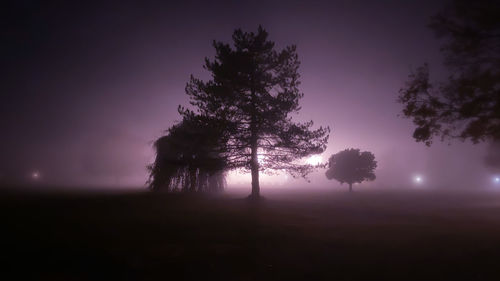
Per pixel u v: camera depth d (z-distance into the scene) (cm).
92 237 904
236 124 2064
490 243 857
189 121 2050
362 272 601
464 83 723
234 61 2056
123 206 1798
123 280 549
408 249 786
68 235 924
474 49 725
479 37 716
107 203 1962
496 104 686
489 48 717
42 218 1271
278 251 765
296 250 776
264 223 1211
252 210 1655
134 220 1259
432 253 744
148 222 1209
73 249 757
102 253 727
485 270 609
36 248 758
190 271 607
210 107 2036
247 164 2097
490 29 696
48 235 916
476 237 945
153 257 700
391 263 661
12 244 794
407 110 813
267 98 2098
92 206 1788
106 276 569
